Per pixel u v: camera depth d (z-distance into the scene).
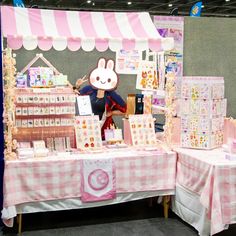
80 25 4.04
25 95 3.70
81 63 5.34
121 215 4.10
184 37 5.51
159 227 3.76
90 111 4.12
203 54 5.62
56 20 4.02
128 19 4.29
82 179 3.59
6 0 9.79
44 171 3.48
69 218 4.00
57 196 3.53
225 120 4.01
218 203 3.14
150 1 10.49
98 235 3.55
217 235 3.57
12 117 3.52
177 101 4.04
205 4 10.87
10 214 3.37
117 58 4.56
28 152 3.60
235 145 3.55
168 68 4.41
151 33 4.14
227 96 5.82
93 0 10.29
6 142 3.50
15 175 3.39
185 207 3.75
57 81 4.03
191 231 3.65
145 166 3.78
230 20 5.70
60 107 3.82
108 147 4.04
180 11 11.98
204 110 3.83
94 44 3.76
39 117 3.82
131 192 3.77
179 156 3.83
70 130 4.01
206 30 5.60
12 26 3.73
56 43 3.66
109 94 4.46
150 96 4.32
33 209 3.50
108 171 3.65
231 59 5.77
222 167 3.17
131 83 5.48
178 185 3.85
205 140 3.84
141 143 4.11
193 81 3.86
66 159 3.55
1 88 3.46
